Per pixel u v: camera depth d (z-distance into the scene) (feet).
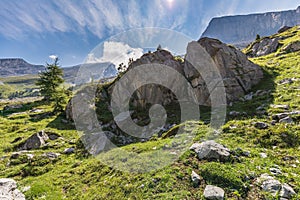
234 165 31.89
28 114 118.93
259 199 25.11
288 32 185.16
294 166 31.81
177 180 29.78
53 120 99.45
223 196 25.64
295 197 24.43
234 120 53.78
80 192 34.06
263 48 168.86
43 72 142.82
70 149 60.18
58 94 117.91
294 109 51.37
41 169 48.11
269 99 64.03
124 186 31.35
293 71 84.53
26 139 69.46
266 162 32.81
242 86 80.84
